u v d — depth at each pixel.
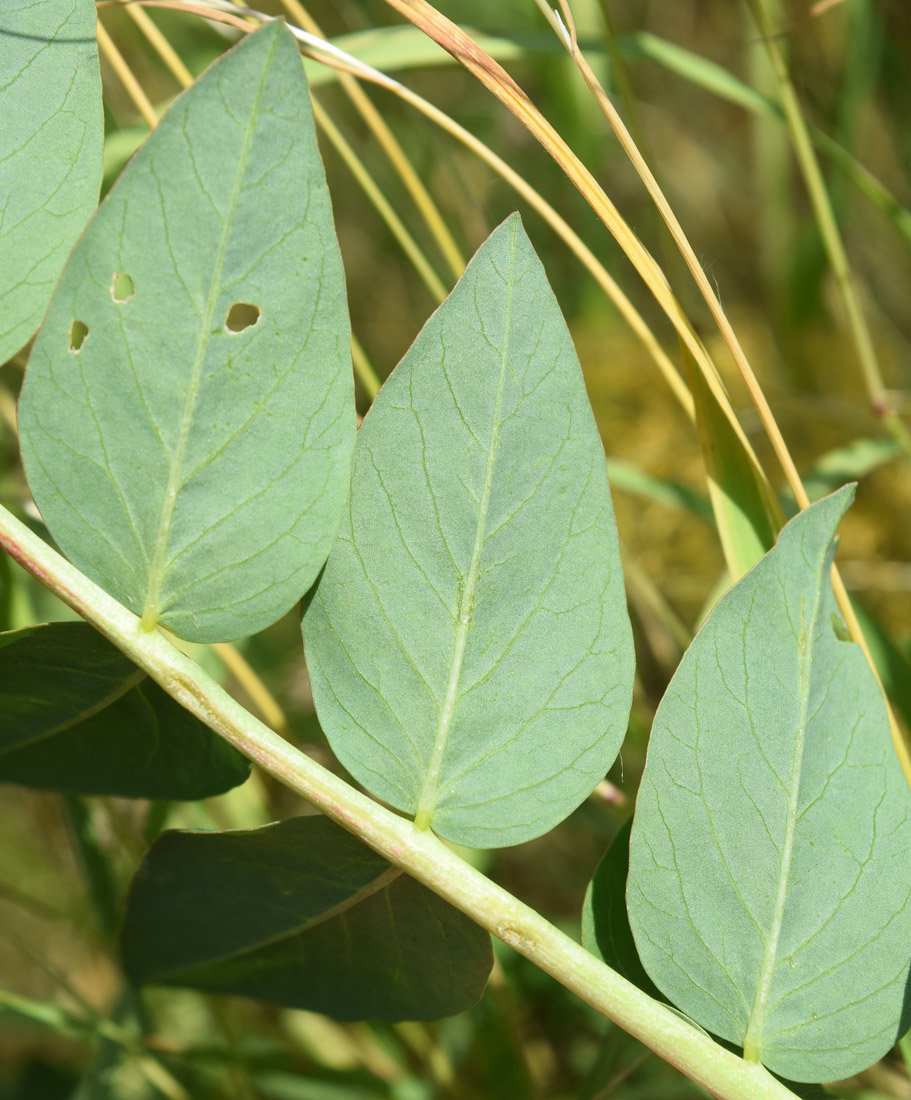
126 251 0.28
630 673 0.28
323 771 0.28
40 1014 0.35
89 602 0.28
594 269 0.32
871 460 0.40
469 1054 0.39
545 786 0.28
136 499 0.28
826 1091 0.29
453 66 0.49
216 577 0.28
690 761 0.28
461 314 0.28
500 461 0.28
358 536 0.28
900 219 0.39
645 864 0.28
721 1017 0.29
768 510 0.31
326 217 0.28
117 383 0.28
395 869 0.29
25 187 0.29
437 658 0.28
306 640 0.28
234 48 0.28
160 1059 0.36
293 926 0.30
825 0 0.35
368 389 0.35
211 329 0.28
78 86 0.29
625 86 0.34
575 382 0.28
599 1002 0.28
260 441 0.28
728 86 0.40
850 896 0.29
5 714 0.29
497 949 0.39
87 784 0.30
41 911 0.38
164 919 0.30
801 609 0.28
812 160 0.35
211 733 0.29
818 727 0.28
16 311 0.29
